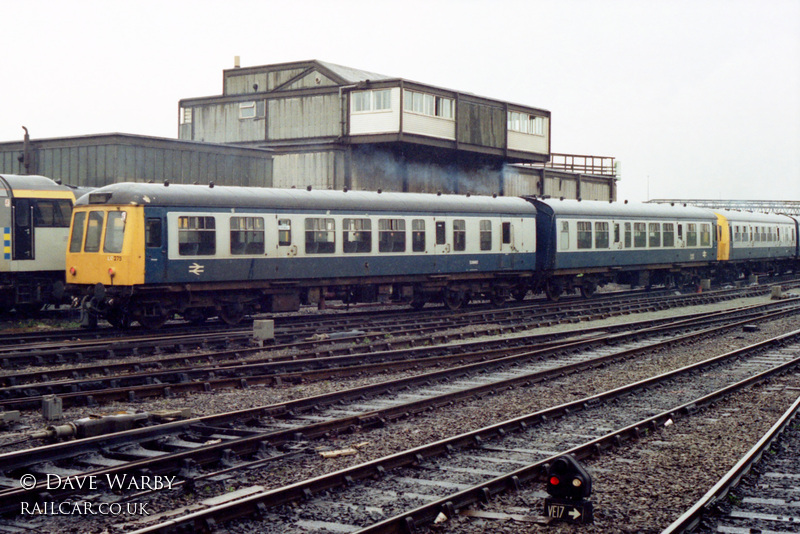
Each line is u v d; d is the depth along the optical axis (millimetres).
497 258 28109
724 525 7180
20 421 10758
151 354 16953
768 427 11148
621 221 33406
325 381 14492
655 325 24562
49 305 27797
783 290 41188
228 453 8930
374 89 36562
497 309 27656
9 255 22234
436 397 12414
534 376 14820
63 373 14055
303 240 22500
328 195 23375
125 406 12016
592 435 10680
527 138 43500
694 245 38125
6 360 15062
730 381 15117
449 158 41656
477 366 15656
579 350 18781
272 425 10898
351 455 9516
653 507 7633
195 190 20594
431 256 25859
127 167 30391
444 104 38125
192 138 43031
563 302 31000
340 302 30328
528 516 7344
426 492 8078
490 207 27922
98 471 8047
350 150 37688
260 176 35250
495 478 8188
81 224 20359
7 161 33500
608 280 34062
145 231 19500
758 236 45938
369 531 6559
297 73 41156
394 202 24875
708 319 25234
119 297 19609
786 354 18625
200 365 15617
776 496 8023
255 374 14742
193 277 20344
